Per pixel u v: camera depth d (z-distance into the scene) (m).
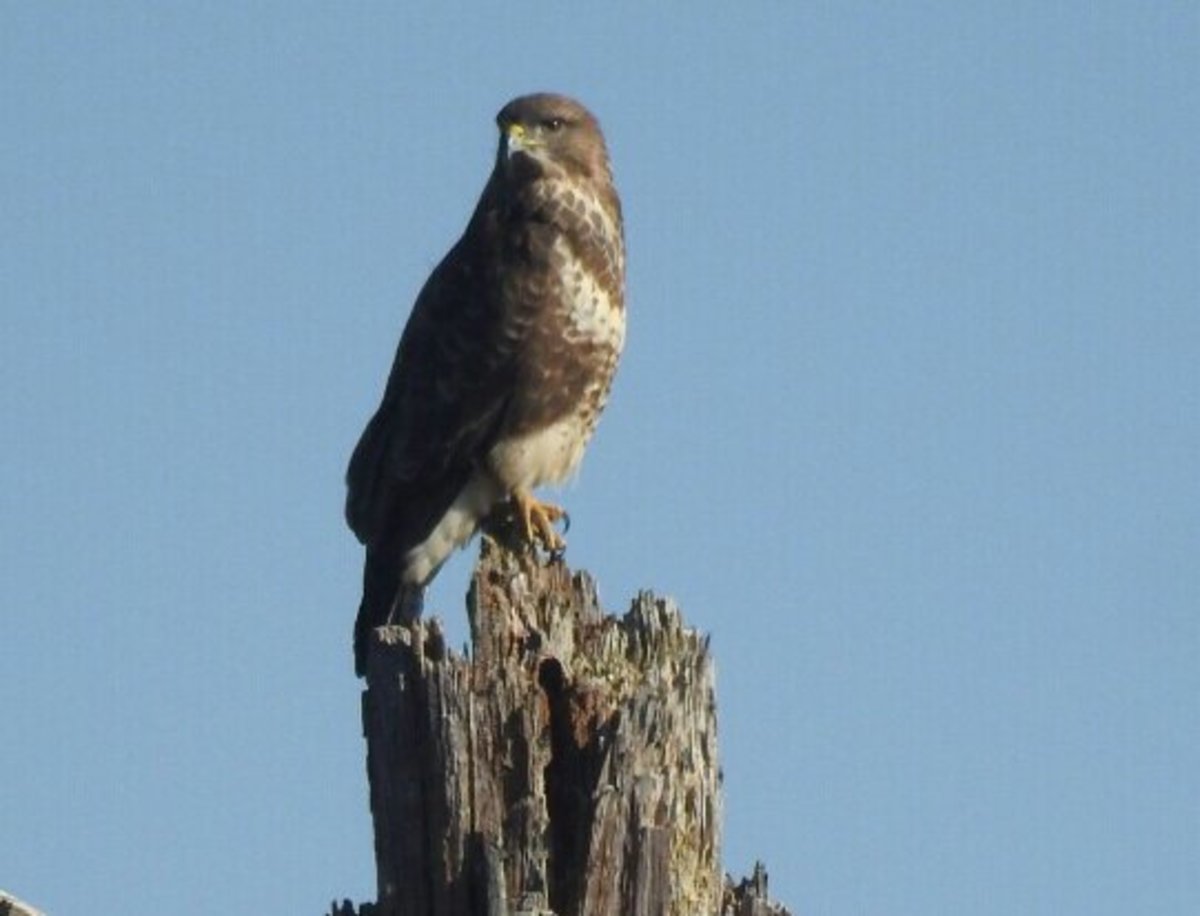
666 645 12.33
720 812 12.09
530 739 11.67
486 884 11.38
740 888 12.20
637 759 11.65
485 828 11.55
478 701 11.69
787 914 12.12
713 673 12.28
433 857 11.54
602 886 11.45
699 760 12.00
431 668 11.66
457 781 11.56
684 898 11.77
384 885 11.66
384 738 11.71
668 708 11.84
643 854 11.49
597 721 11.90
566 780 11.82
